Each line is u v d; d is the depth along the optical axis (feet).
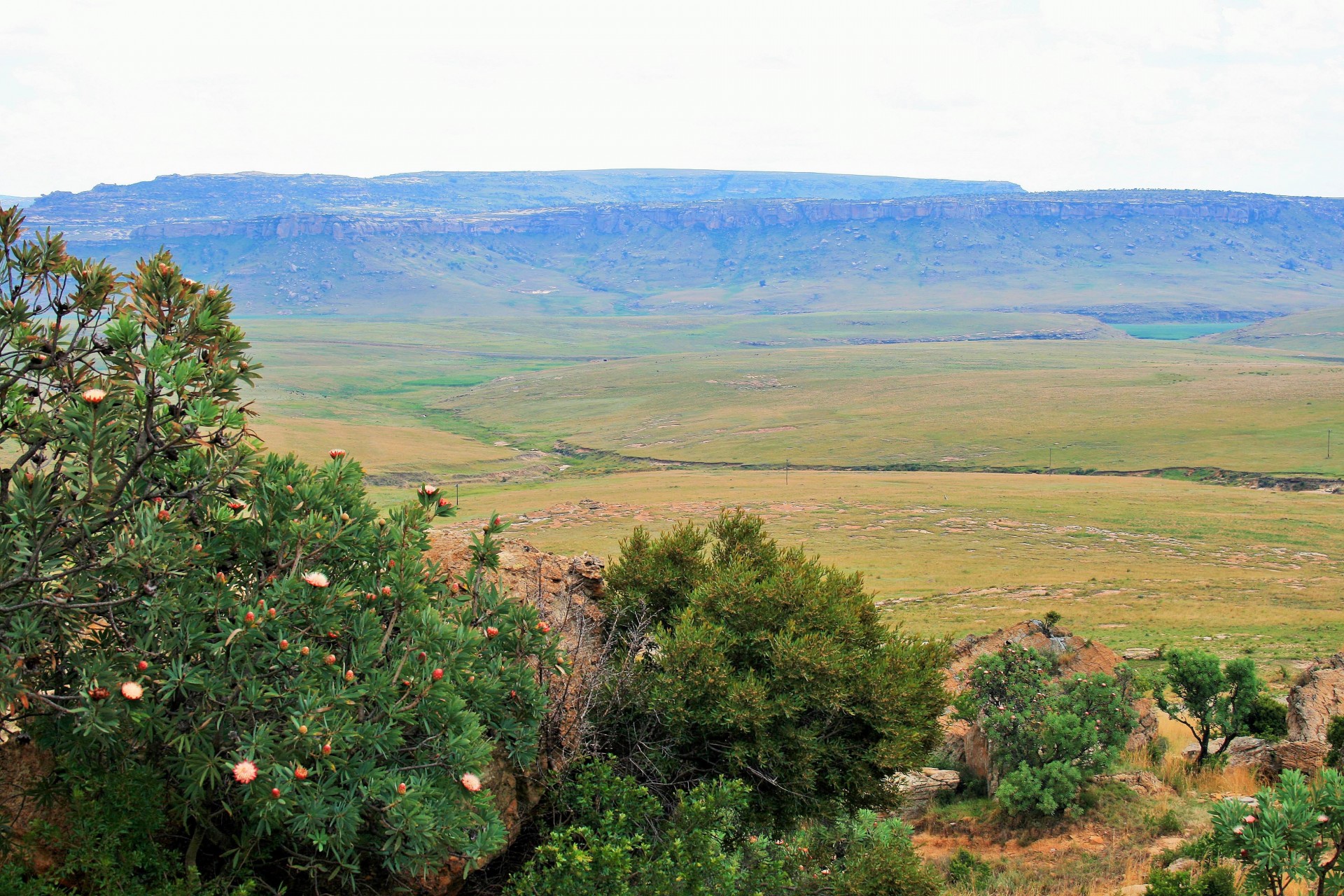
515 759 32.50
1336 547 339.77
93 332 27.66
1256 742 89.51
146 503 26.53
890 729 43.34
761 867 38.58
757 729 41.32
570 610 43.39
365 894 30.04
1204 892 40.01
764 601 45.93
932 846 65.67
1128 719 75.51
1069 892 52.95
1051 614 102.63
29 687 24.91
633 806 36.14
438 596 34.01
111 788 25.20
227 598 26.73
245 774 23.82
